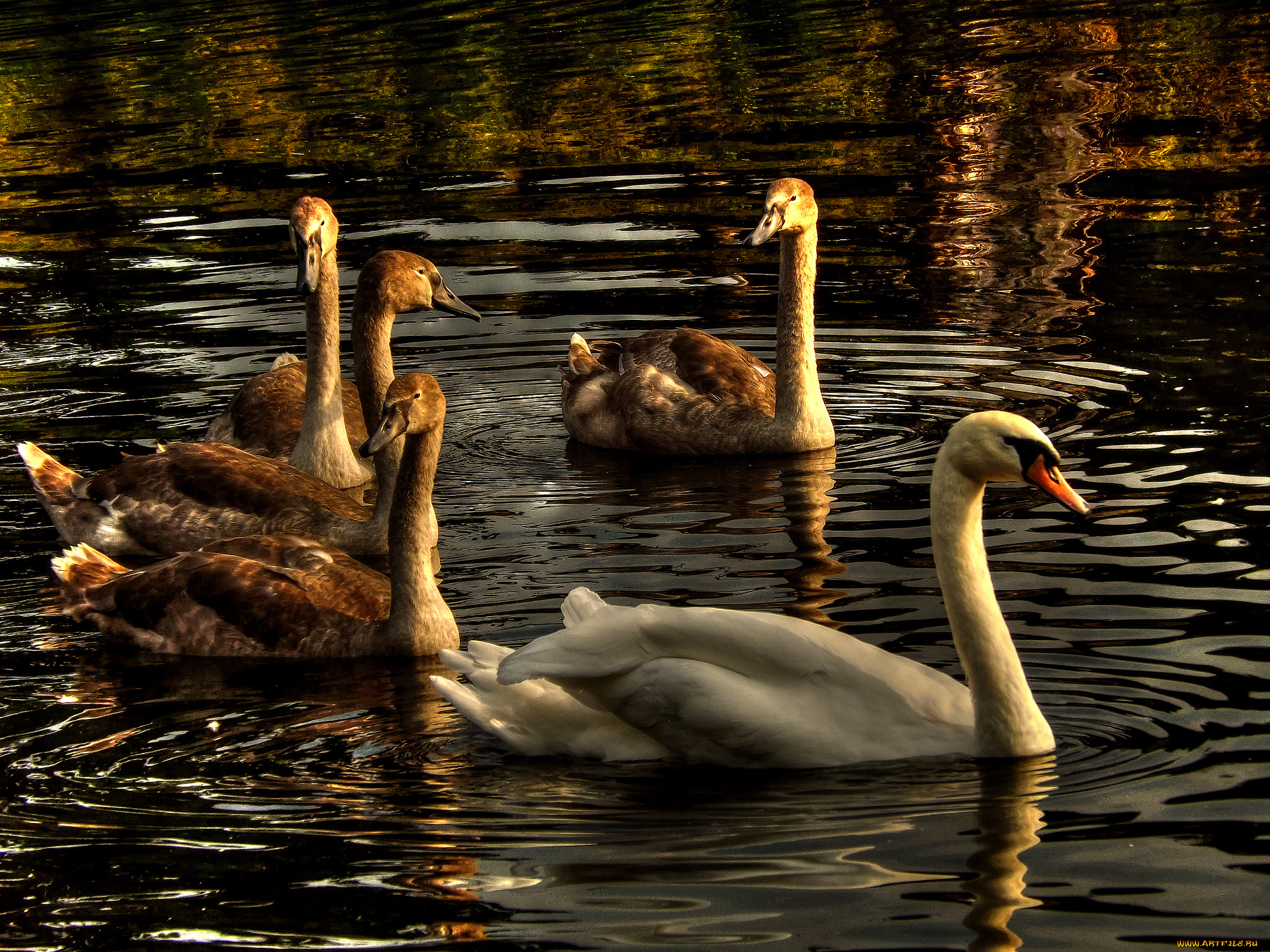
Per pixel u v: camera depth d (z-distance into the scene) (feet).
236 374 53.31
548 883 22.84
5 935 22.16
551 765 27.27
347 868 23.58
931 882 22.40
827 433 45.65
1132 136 75.10
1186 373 47.03
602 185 73.05
